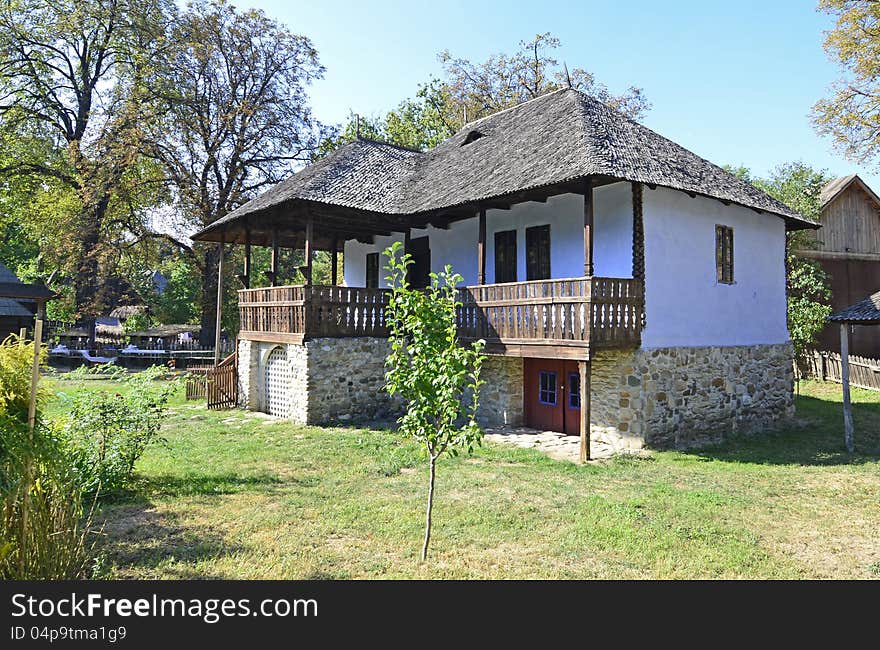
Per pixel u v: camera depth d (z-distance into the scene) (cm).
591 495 827
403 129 3672
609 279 1084
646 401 1146
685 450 1162
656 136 1475
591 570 566
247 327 1689
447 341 573
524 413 1441
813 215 2241
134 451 859
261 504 773
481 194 1241
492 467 998
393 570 563
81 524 678
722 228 1353
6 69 3169
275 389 1583
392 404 1554
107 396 845
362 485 872
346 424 1426
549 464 1019
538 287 1150
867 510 776
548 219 1364
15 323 2417
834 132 2019
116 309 4347
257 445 1166
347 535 658
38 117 3225
